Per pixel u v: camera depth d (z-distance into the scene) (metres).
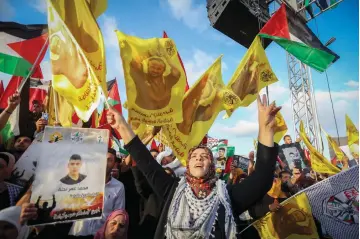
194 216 1.69
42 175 1.69
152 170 1.96
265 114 1.80
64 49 2.12
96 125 4.38
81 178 1.81
